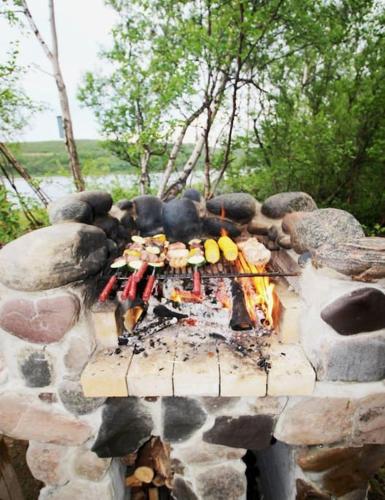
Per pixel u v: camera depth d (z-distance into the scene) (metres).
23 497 1.66
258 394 1.17
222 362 1.21
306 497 1.47
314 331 1.17
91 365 1.20
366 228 3.94
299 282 1.31
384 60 3.56
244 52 2.72
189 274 1.36
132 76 3.33
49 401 1.26
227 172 4.41
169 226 1.88
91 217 1.52
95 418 1.28
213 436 1.32
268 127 4.03
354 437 1.30
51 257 1.04
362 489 1.50
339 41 3.17
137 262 1.41
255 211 2.04
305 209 1.93
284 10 2.70
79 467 1.40
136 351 1.28
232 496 1.45
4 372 1.23
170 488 1.68
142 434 1.33
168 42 3.15
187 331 1.42
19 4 3.01
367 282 1.03
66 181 4.10
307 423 1.27
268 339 1.35
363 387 1.21
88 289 1.24
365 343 1.11
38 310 1.11
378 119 3.80
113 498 1.50
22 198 3.22
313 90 4.26
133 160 4.26
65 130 3.67
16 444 2.10
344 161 4.14
